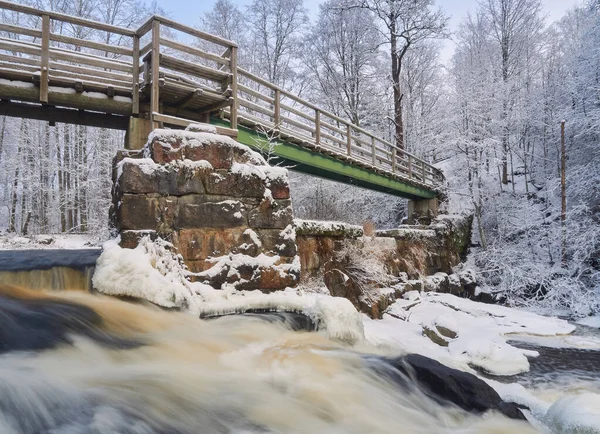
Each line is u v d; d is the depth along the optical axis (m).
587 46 18.73
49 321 3.42
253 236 5.60
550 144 20.28
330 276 8.34
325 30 23.70
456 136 19.20
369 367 3.79
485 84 20.25
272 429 2.60
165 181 5.05
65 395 2.47
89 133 21.17
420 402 3.44
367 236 10.22
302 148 10.50
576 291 13.96
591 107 17.52
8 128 22.28
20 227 23.41
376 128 23.92
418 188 17.09
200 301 4.80
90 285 4.51
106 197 17.22
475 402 3.42
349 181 13.83
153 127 5.84
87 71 6.33
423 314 9.66
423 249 13.70
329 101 23.47
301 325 4.95
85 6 20.45
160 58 6.14
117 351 3.38
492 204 19.67
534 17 24.50
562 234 15.59
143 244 4.75
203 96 6.64
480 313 11.05
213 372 3.35
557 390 5.63
